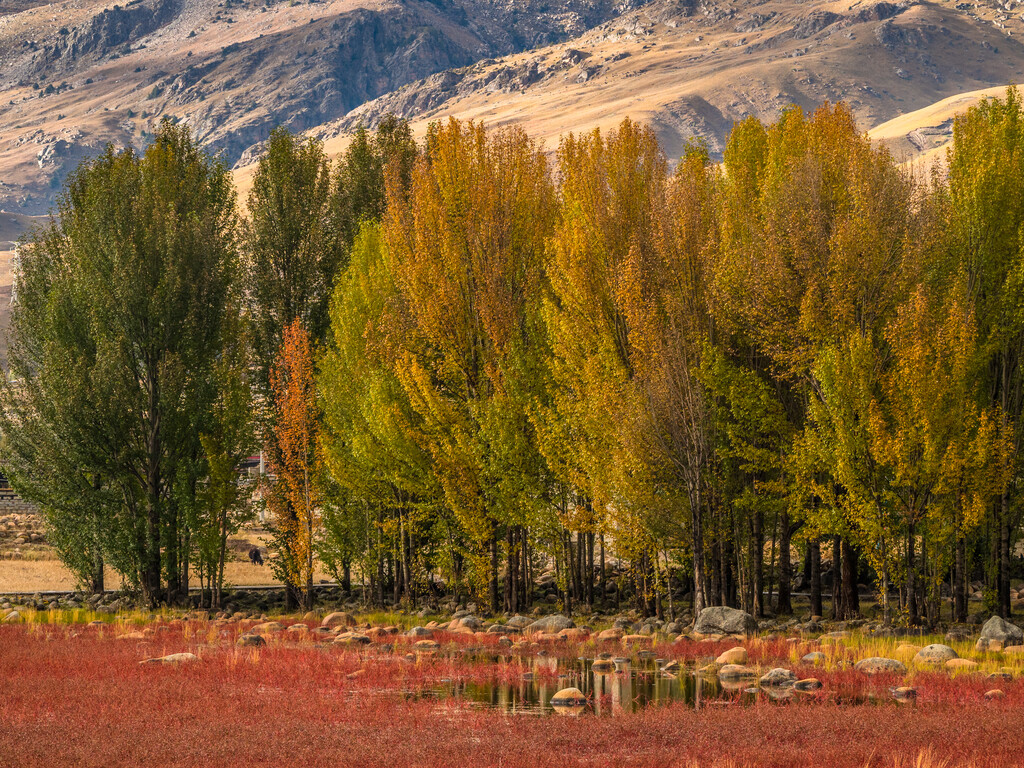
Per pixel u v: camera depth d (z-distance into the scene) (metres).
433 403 95.25
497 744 38.19
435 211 97.38
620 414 81.75
